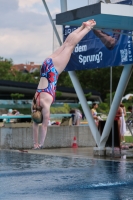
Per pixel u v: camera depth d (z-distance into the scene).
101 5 16.53
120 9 17.08
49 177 17.86
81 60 25.56
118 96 24.22
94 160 23.34
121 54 23.48
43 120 11.26
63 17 17.14
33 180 17.17
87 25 11.79
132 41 22.89
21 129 30.31
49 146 30.88
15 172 19.25
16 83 86.75
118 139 25.44
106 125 25.03
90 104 75.00
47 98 11.29
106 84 125.25
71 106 73.00
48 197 13.98
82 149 30.05
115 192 14.70
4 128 30.22
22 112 66.75
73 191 14.93
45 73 11.46
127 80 23.94
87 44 25.22
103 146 25.66
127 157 24.45
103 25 19.34
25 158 24.72
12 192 14.83
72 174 18.52
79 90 25.98
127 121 29.95
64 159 24.03
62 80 137.75
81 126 31.95
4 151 28.77
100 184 16.12
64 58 11.60
